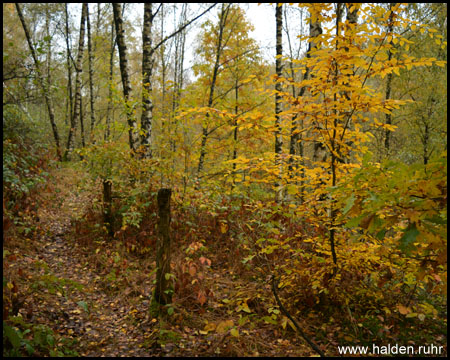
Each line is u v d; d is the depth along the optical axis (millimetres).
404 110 10758
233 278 4473
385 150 10375
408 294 3709
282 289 3977
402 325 3393
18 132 7520
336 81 3061
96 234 5613
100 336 3162
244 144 7566
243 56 10000
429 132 10406
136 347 3014
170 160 6406
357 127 3527
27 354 2596
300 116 3365
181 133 6395
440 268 2871
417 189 2020
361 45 3270
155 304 3525
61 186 8641
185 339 3148
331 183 3494
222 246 5281
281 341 3168
